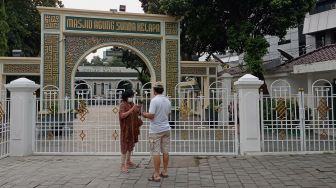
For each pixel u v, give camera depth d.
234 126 9.33
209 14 16.08
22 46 21.95
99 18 15.23
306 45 25.09
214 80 17.91
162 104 6.65
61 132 10.44
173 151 9.34
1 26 17.83
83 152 9.29
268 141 9.08
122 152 7.29
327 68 12.34
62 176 6.86
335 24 22.53
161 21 16.14
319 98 9.18
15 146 9.05
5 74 15.19
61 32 14.77
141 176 6.88
